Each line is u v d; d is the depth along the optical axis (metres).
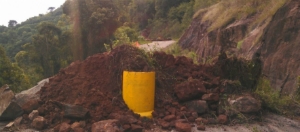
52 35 23.80
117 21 24.86
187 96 5.53
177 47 22.64
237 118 5.43
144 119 5.02
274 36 9.47
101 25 23.55
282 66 8.57
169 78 6.05
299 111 6.43
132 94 5.16
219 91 5.86
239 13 15.55
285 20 9.26
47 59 23.36
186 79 6.13
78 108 4.81
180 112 5.25
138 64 5.57
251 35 11.73
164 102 5.50
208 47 15.62
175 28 36.22
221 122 5.26
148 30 44.97
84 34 23.73
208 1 28.38
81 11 23.78
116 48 6.10
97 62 6.13
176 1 42.25
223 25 15.81
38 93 5.99
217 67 6.51
